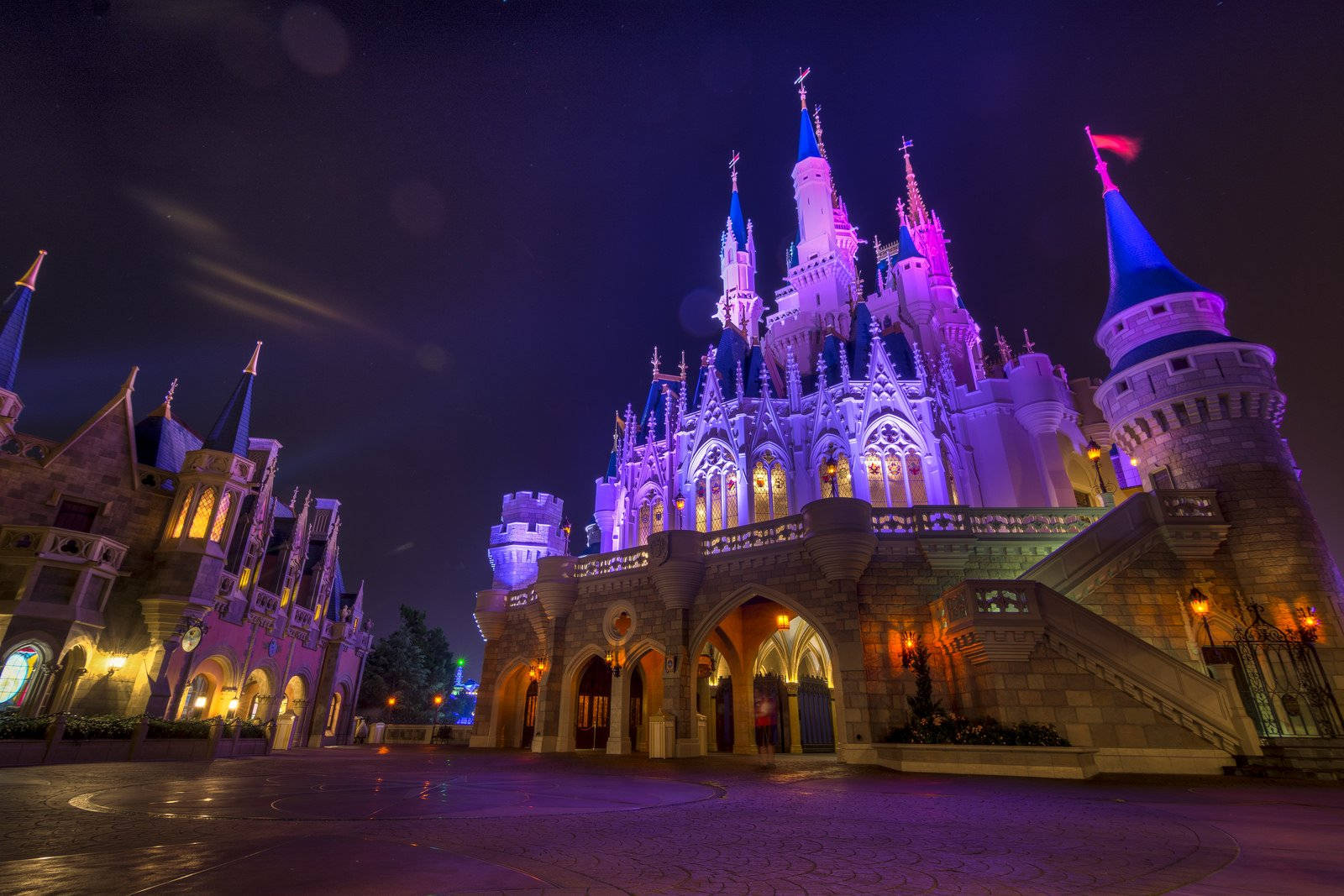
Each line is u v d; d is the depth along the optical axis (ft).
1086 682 58.70
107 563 79.05
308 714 124.26
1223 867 19.43
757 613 95.61
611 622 90.38
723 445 120.67
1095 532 74.13
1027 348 121.80
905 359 123.65
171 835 23.27
